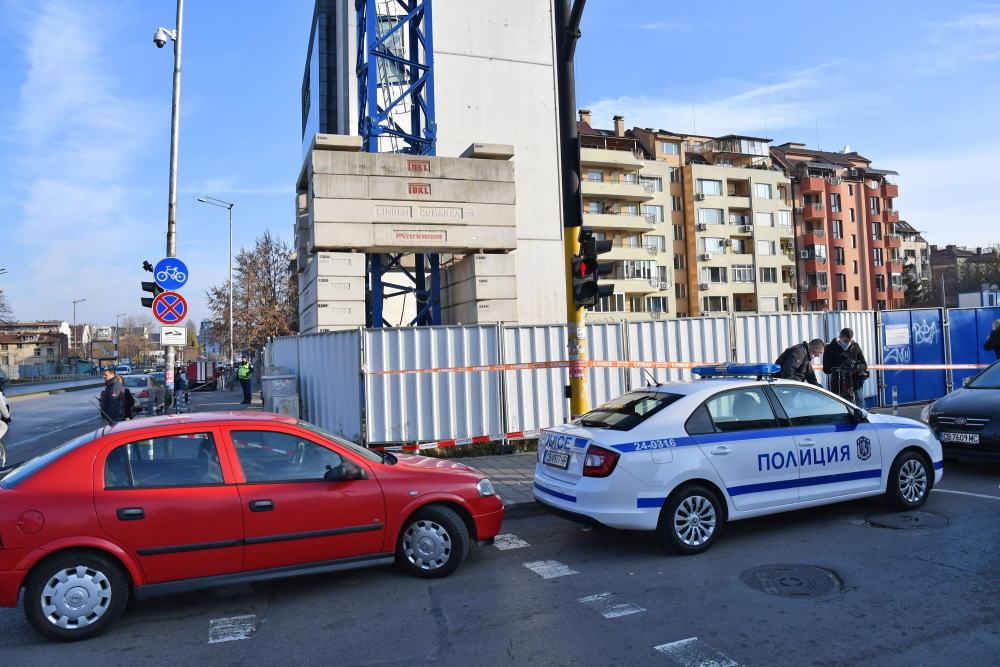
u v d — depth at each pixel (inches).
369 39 594.2
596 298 347.3
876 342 538.9
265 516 192.1
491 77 823.7
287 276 1808.6
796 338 498.0
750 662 150.7
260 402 1061.8
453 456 408.5
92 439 188.9
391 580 215.3
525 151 832.3
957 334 585.0
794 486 245.9
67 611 174.4
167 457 191.0
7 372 2500.0
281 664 158.7
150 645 172.1
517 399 419.2
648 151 2472.9
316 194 487.2
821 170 2765.7
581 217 348.5
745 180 2551.7
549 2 860.0
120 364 3472.0
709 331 464.8
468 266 544.1
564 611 184.9
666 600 189.9
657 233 2378.2
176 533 183.3
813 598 186.7
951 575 199.3
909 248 3513.8
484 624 177.9
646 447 227.1
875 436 264.7
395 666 155.3
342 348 420.8
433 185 516.7
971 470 351.9
